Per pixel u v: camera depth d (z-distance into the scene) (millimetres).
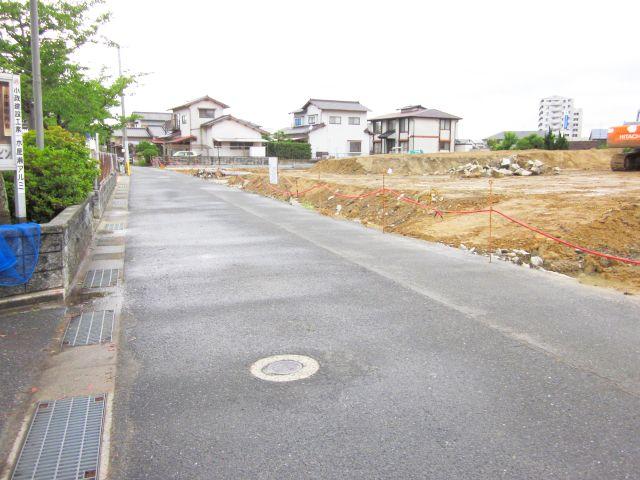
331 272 7863
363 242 10445
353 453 3217
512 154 37625
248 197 20000
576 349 4844
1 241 5762
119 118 23172
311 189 21391
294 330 5379
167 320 5703
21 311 5855
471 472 3025
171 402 3869
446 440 3352
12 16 14492
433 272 7852
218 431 3473
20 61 14992
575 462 3121
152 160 55062
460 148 67000
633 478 2973
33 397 3953
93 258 8844
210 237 11008
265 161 52875
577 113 151625
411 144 58531
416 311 5973
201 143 57344
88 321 5648
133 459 3180
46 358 4660
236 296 6617
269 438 3387
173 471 3061
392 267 8188
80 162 10125
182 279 7461
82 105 16547
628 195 15508
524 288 6945
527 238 10562
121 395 3986
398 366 4480
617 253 9703
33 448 3293
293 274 7738
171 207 16484
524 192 16938
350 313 5914
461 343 5000
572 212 12539
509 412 3699
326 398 3914
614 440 3354
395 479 2969
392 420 3596
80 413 3715
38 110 9773
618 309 6035
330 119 59781
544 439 3363
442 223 12805
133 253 9297
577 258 9414
